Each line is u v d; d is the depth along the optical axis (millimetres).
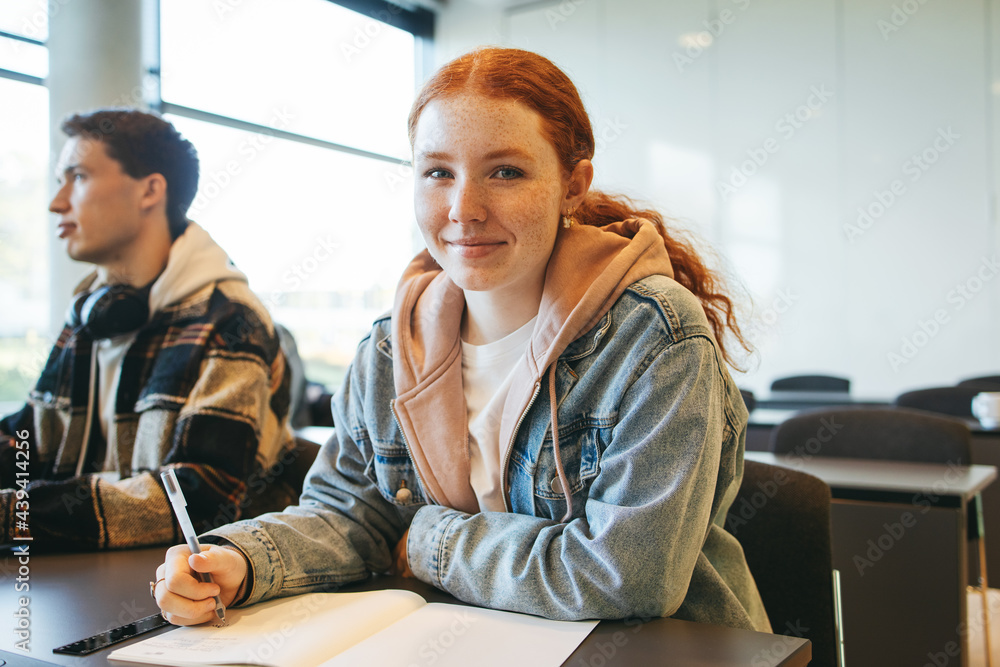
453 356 932
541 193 808
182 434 1111
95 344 1261
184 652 660
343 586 898
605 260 883
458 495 921
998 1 4500
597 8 5652
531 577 750
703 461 773
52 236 3023
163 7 3734
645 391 790
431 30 6023
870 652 1710
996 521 2674
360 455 1001
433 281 977
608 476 789
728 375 895
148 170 1243
